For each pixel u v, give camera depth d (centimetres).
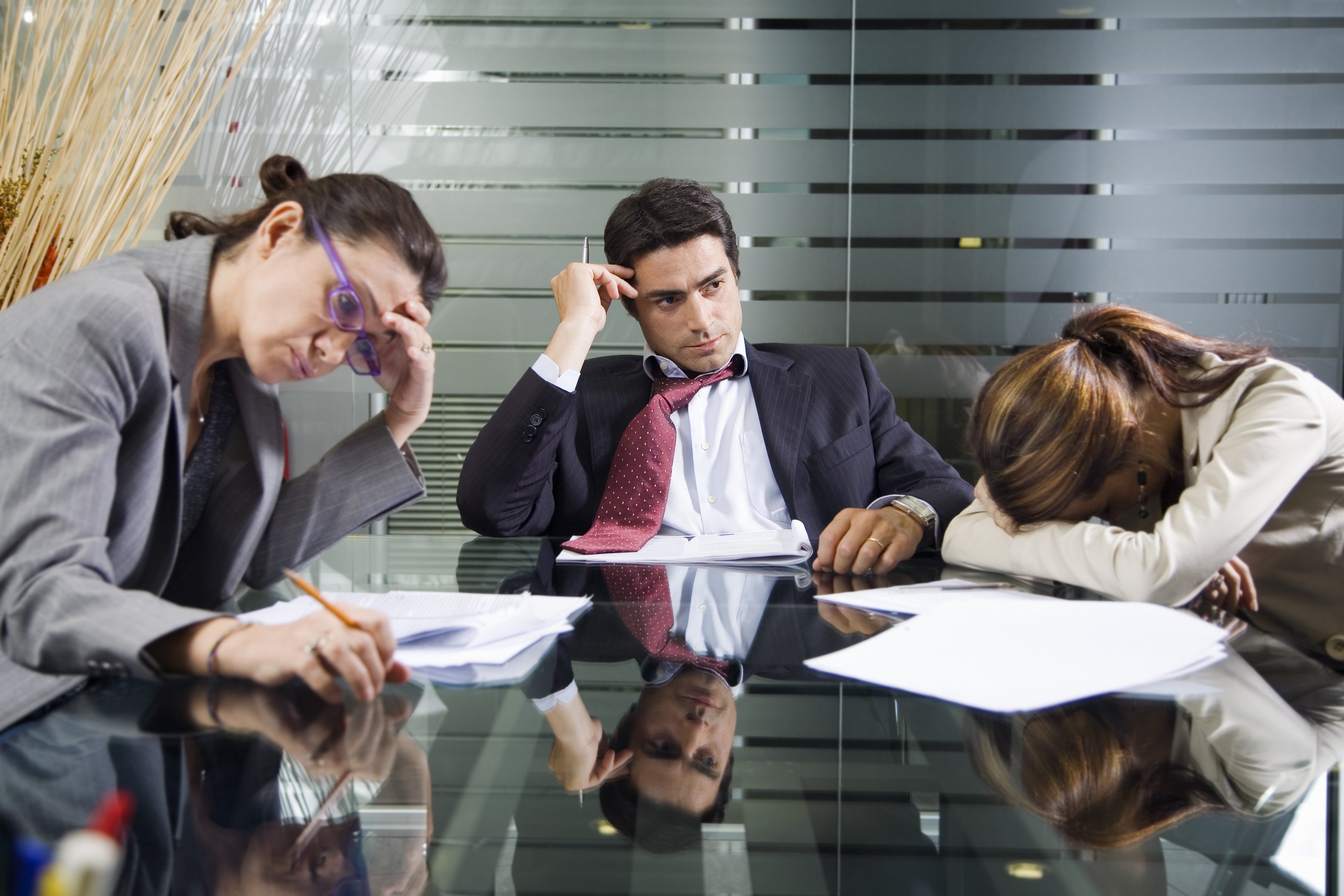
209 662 66
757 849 45
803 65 287
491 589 111
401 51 283
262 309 85
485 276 290
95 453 73
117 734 60
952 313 291
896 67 285
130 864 43
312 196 88
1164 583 95
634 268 176
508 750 58
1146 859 45
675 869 44
